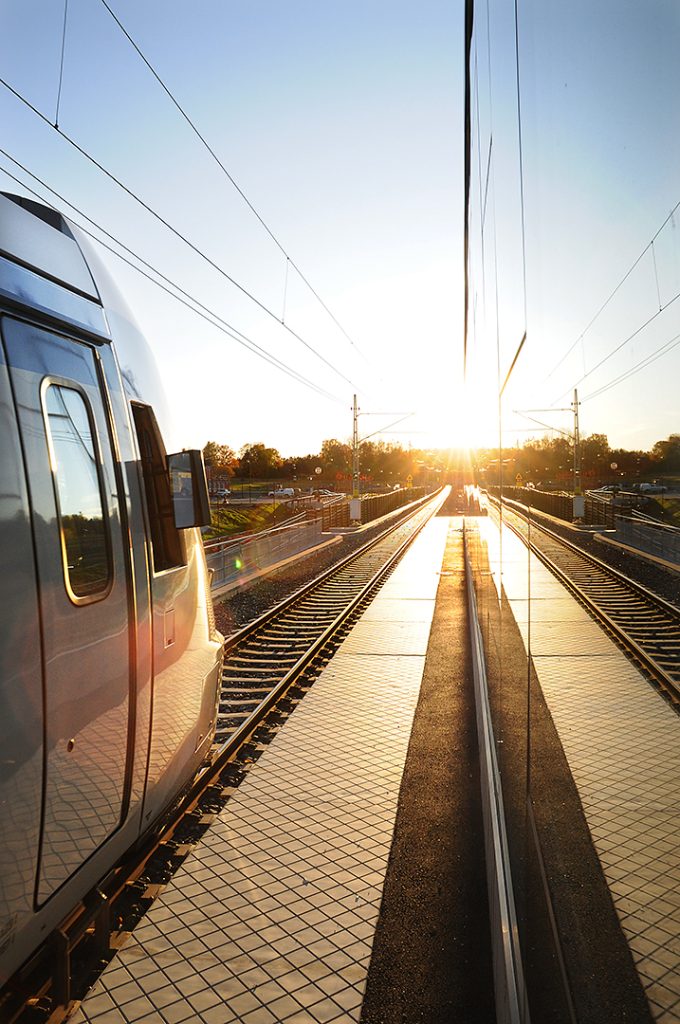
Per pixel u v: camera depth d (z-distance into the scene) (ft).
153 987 10.72
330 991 10.63
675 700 4.13
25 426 9.27
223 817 16.49
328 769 19.35
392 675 29.68
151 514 13.74
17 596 8.67
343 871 14.06
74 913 11.68
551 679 7.24
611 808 4.93
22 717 8.63
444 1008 10.24
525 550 9.87
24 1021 10.05
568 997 5.60
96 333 12.09
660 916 3.91
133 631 12.08
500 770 13.71
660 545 5.05
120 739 11.50
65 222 12.14
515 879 9.57
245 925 12.29
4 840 8.27
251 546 61.05
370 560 78.18
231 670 30.42
